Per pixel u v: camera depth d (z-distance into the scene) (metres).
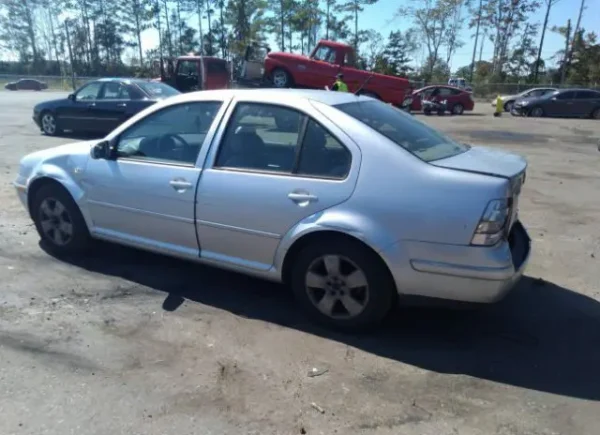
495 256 3.03
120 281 4.30
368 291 3.36
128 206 4.20
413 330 3.61
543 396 2.89
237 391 2.87
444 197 3.08
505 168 3.30
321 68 18.64
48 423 2.58
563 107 25.75
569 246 5.54
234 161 3.75
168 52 67.12
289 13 56.78
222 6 59.84
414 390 2.93
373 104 4.02
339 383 2.97
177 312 3.79
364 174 3.27
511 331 3.64
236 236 3.72
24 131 14.07
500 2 59.03
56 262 4.65
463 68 66.38
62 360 3.13
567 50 56.00
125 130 4.29
